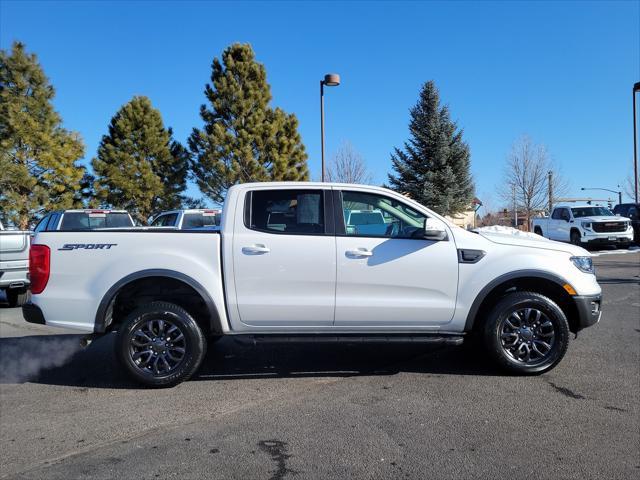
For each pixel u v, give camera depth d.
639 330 7.09
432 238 5.04
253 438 3.88
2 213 23.92
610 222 21.05
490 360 5.41
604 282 12.03
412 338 5.07
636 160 27.45
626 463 3.42
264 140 26.81
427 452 3.60
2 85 25.38
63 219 13.35
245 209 5.11
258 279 4.98
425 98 32.69
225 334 5.07
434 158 32.28
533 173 36.53
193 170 27.64
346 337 5.06
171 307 5.02
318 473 3.34
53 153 25.28
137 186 29.73
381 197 5.26
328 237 5.06
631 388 4.82
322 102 19.83
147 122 30.42
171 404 4.62
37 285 5.00
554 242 5.42
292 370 5.58
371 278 5.03
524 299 5.10
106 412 4.45
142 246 5.00
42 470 3.43
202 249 5.02
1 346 6.84
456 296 5.10
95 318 4.94
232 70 26.78
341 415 4.29
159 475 3.34
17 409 4.55
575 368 5.43
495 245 5.18
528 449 3.63
